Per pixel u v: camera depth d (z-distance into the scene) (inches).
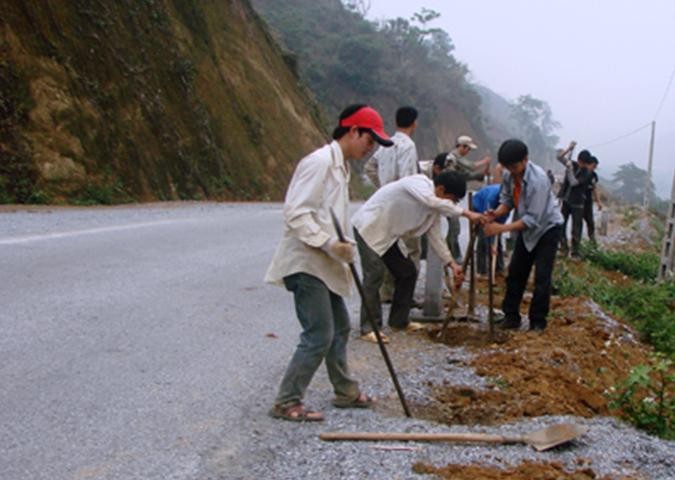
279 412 171.8
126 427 161.9
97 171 753.6
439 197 253.1
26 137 699.4
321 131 1530.5
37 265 333.7
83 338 226.4
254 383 195.8
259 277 346.9
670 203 481.4
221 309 277.1
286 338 243.9
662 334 289.4
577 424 171.5
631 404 192.4
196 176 914.1
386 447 154.6
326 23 2866.6
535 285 266.8
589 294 373.1
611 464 153.0
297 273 169.0
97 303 270.8
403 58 3011.8
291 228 167.0
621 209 1414.9
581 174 521.7
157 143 866.8
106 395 180.1
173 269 350.3
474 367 220.5
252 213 699.4
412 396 193.6
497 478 140.4
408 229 247.1
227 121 1093.8
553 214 262.1
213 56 1136.8
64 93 754.2
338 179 172.1
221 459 147.7
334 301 178.5
